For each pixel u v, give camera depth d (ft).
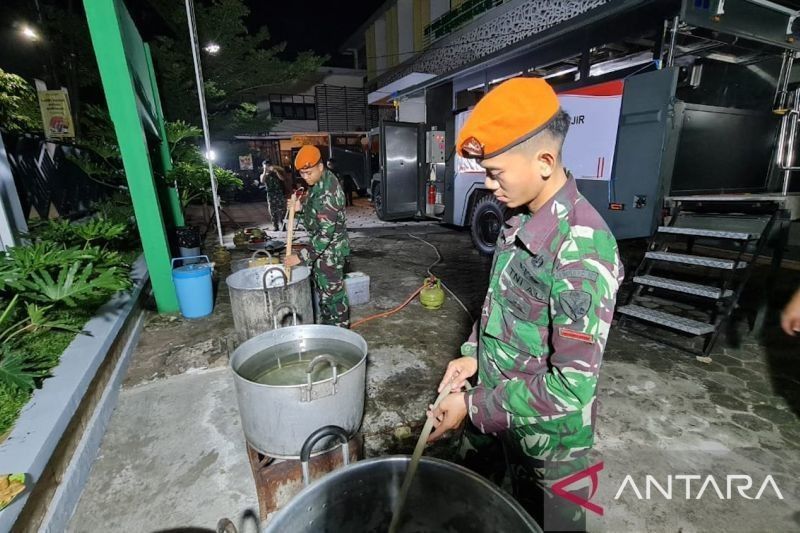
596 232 2.78
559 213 2.97
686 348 10.62
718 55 14.12
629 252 20.10
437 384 8.89
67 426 6.13
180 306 12.46
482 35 32.12
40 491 5.10
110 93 10.91
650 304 14.19
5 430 5.57
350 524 3.49
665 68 11.35
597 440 7.13
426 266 19.36
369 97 31.50
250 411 4.90
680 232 11.75
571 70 17.58
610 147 13.12
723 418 7.72
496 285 3.47
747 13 11.82
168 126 20.54
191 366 9.64
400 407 8.04
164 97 35.76
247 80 42.39
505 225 3.59
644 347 10.94
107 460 6.64
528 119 2.63
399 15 58.49
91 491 6.00
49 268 8.29
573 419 3.21
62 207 16.94
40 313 7.47
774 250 11.11
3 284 6.81
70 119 19.77
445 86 23.32
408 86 27.04
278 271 9.94
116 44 10.64
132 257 16.79
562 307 2.70
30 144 15.29
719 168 13.91
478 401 3.26
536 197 3.15
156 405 8.15
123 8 12.87
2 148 11.11
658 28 11.66
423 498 3.53
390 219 30.78
